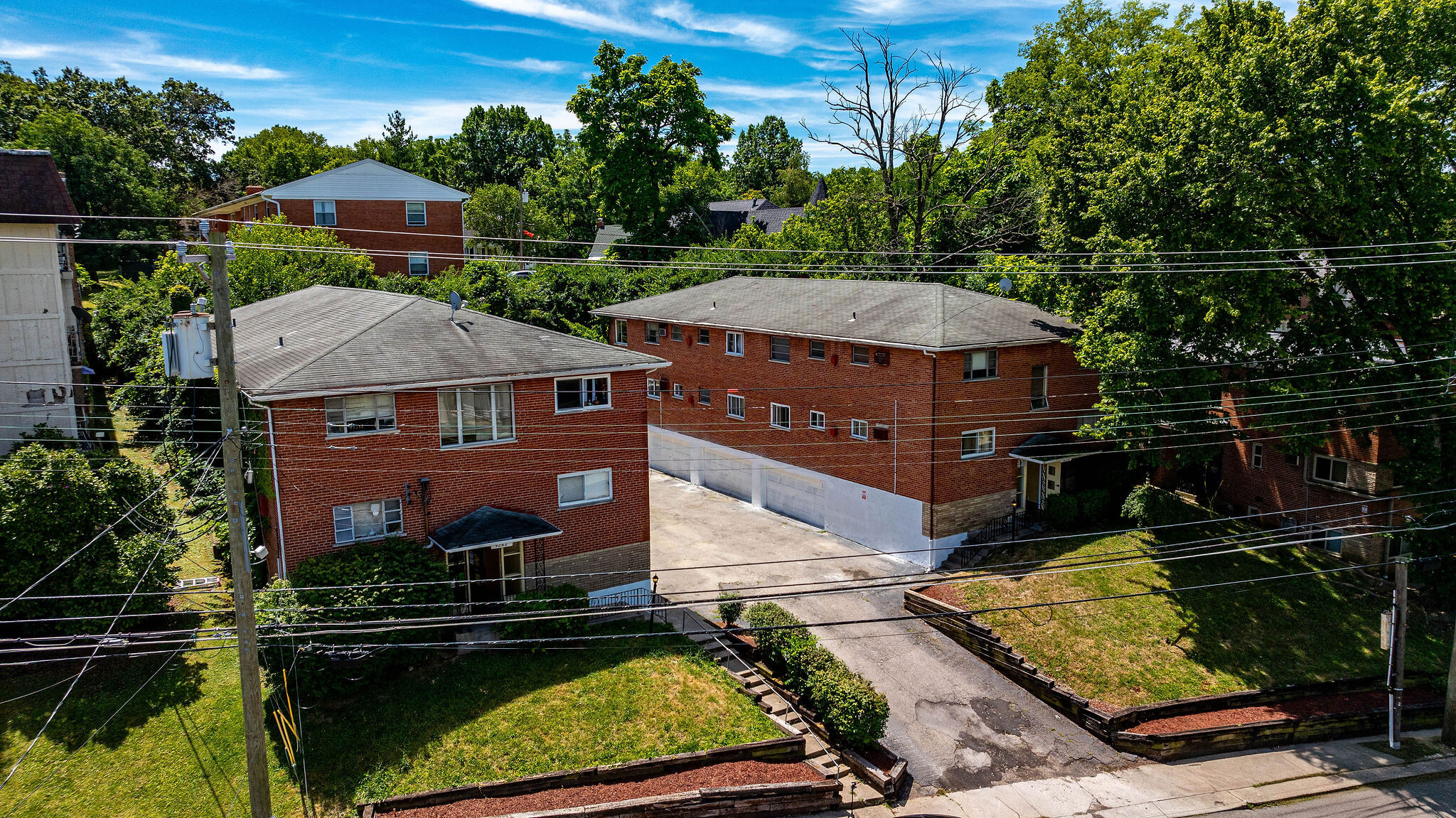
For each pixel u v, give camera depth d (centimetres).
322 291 3075
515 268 5578
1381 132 2000
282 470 1881
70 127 5888
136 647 1942
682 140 5488
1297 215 2319
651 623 2180
